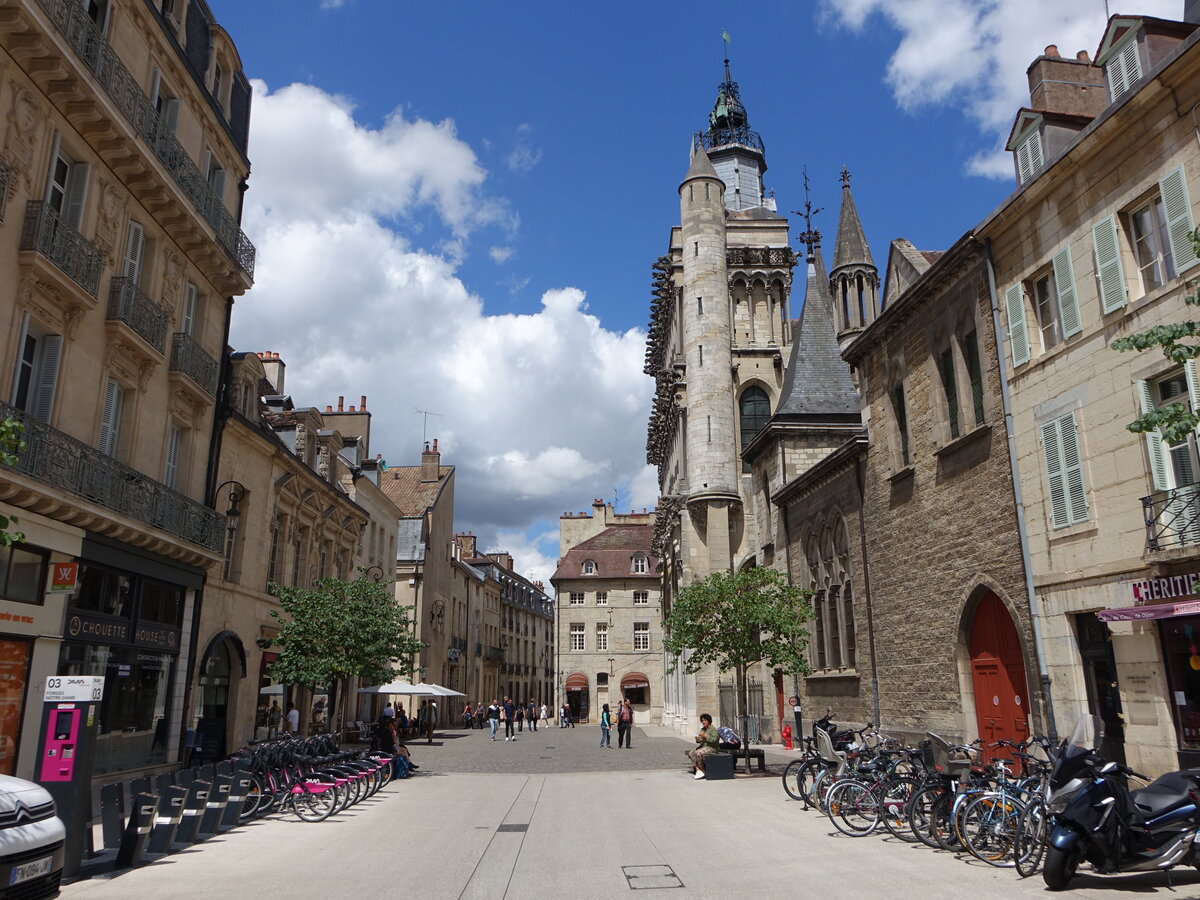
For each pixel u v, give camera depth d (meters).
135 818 9.86
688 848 10.70
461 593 64.81
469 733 51.81
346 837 11.91
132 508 16.95
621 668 73.75
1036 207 14.97
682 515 42.03
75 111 15.33
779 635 21.30
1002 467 15.66
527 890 8.42
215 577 21.86
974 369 17.12
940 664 17.78
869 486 21.77
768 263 48.06
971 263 16.91
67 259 14.91
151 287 18.80
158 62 18.95
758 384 45.62
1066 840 7.88
